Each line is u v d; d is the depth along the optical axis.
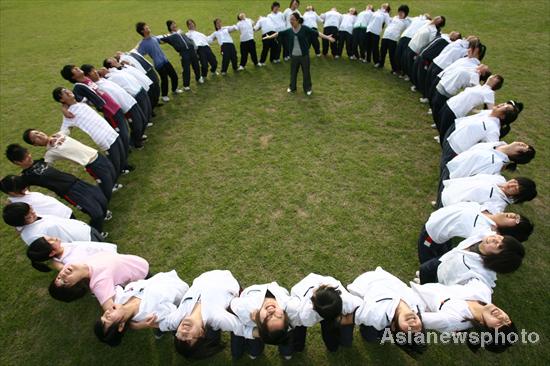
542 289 3.81
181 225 4.77
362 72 8.12
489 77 5.12
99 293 3.00
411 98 7.05
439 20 6.72
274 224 4.68
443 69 6.20
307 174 5.41
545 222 4.52
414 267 4.11
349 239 4.43
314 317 2.75
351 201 4.93
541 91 6.90
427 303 2.90
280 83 7.87
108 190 4.84
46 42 11.18
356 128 6.29
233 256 4.33
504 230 3.05
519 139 5.81
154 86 6.94
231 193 5.20
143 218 4.91
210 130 6.52
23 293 4.12
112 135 5.07
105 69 6.00
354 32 8.25
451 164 4.07
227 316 2.82
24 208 3.37
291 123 6.54
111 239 4.64
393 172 5.36
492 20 9.89
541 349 3.35
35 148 6.56
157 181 5.50
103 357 3.52
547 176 5.15
